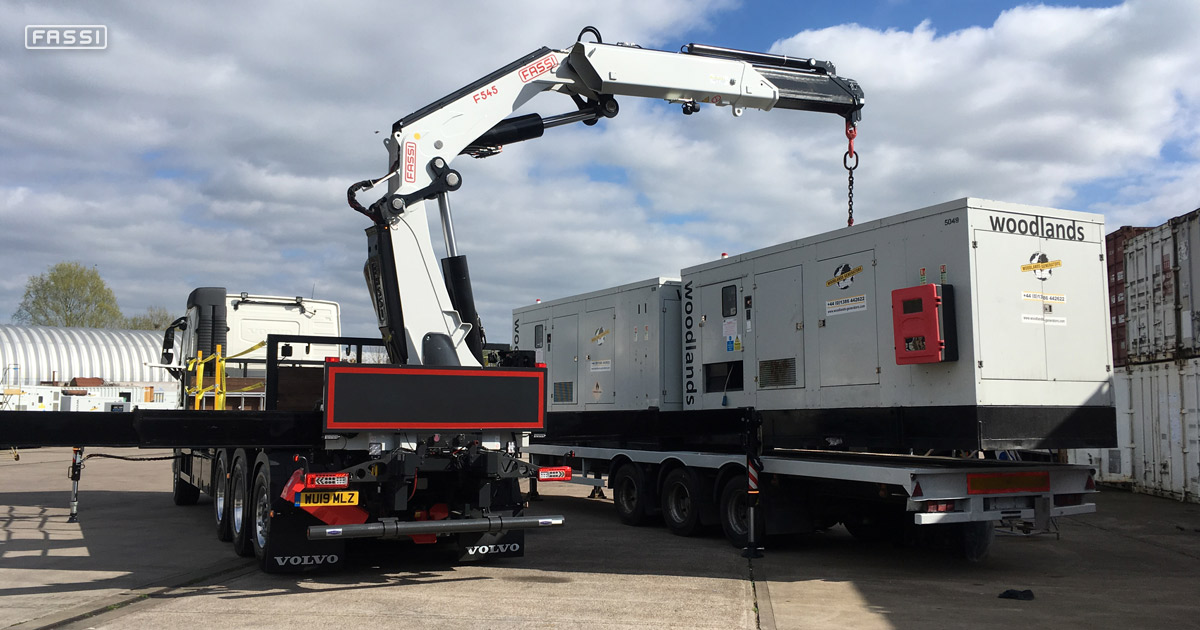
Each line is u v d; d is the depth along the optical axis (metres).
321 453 7.27
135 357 52.06
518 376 7.50
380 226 7.55
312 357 12.39
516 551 8.14
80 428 6.58
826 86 9.03
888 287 8.34
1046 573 7.89
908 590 7.03
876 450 8.30
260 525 7.83
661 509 10.98
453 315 7.66
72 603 6.33
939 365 7.68
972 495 7.43
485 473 7.13
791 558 8.74
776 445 9.69
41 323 66.44
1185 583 7.41
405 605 6.29
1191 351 12.84
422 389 7.11
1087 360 7.95
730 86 8.63
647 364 12.44
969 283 7.46
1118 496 14.26
